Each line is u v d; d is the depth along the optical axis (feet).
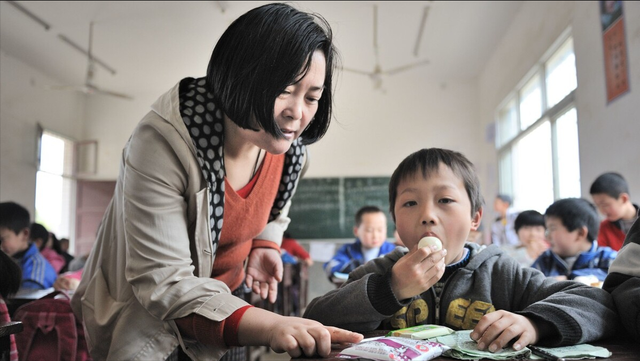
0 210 9.43
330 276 10.09
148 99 26.78
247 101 2.38
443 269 2.34
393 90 25.71
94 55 22.06
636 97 9.93
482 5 18.16
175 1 17.65
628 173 10.33
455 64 23.80
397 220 2.76
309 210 25.71
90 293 3.15
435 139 25.36
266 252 3.90
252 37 2.38
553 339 2.01
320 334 1.98
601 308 2.19
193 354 2.64
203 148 2.77
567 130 14.83
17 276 4.33
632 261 2.44
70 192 25.98
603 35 11.41
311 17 2.54
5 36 19.99
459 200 2.66
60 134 24.68
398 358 1.75
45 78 23.68
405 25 19.69
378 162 25.40
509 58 19.86
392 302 2.32
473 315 2.71
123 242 2.97
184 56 22.36
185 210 2.86
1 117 20.48
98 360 3.14
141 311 2.86
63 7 17.81
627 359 1.80
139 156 2.71
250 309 2.37
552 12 14.94
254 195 3.27
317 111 2.96
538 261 7.34
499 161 22.09
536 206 18.20
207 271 3.01
